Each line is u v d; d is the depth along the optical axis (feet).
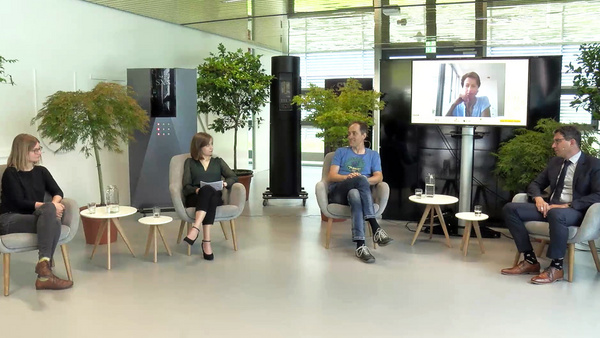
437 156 19.21
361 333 9.80
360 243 14.71
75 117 15.38
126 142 17.24
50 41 18.33
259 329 9.98
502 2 20.34
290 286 12.41
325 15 23.44
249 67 23.93
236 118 24.52
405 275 13.28
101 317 10.52
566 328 10.05
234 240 15.61
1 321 10.28
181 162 15.71
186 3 20.51
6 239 11.57
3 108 16.75
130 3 20.30
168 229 18.31
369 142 21.34
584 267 14.06
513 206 13.53
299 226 18.99
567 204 13.23
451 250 15.72
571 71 16.98
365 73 37.76
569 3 21.30
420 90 17.49
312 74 39.19
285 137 22.93
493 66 16.72
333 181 16.05
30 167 12.94
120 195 21.95
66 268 12.68
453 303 11.36
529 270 13.39
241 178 24.48
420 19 23.09
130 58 22.17
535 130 18.08
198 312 10.82
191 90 21.17
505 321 10.39
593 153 15.31
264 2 20.57
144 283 12.60
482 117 16.89
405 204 19.83
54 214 12.10
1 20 16.56
